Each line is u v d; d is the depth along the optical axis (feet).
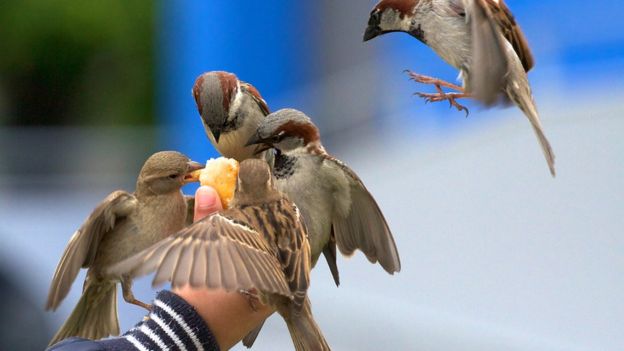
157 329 19.26
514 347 32.04
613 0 43.04
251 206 20.70
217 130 28.04
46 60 72.90
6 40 72.43
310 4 57.62
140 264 17.49
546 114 43.42
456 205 39.88
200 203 21.88
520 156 41.57
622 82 43.21
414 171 43.65
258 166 21.44
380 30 25.25
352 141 51.83
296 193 24.66
